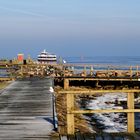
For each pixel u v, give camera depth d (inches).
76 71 1760.6
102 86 1494.8
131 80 1448.1
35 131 565.9
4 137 527.2
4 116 695.1
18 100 922.1
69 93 547.8
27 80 1595.7
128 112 554.9
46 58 3430.1
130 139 523.2
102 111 550.0
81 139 517.7
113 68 2133.4
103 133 547.5
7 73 1844.2
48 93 1073.5
